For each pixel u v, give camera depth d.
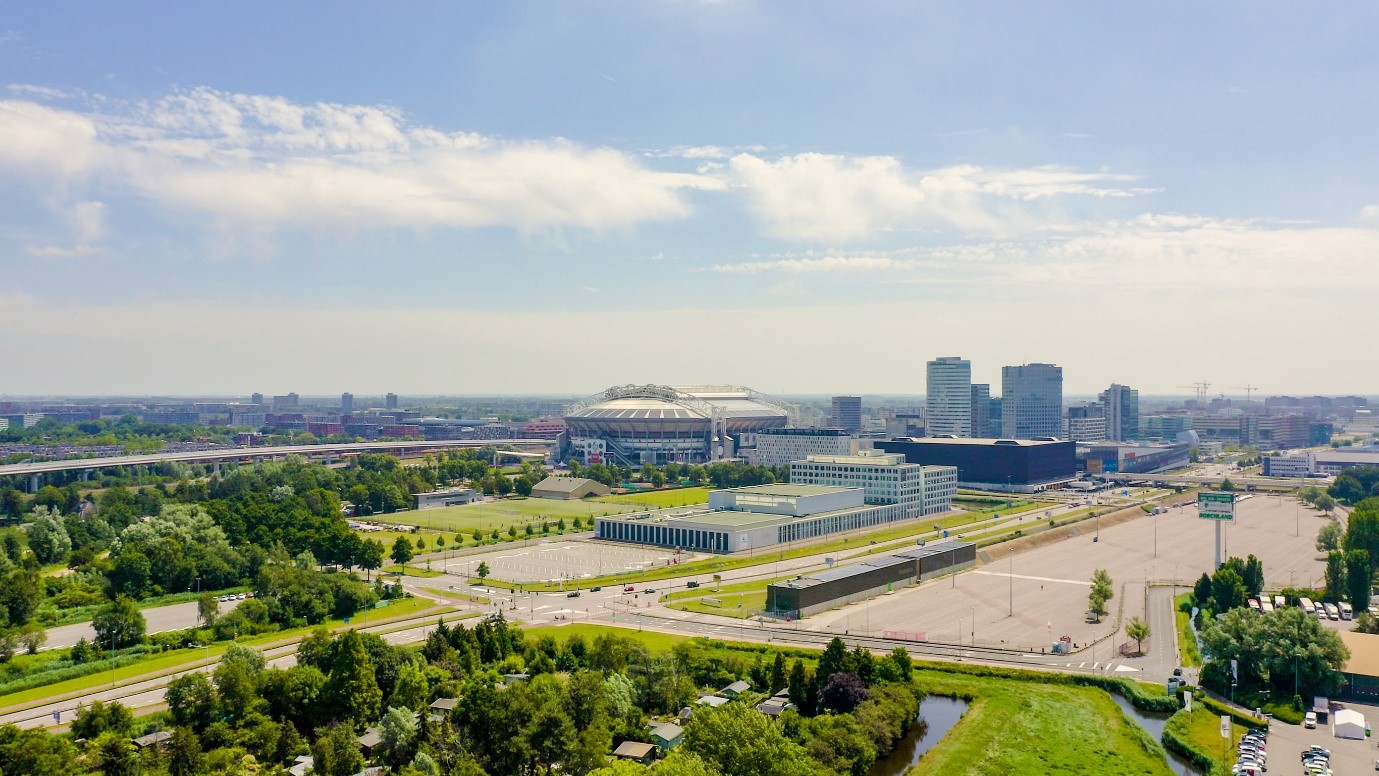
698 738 174.25
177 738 190.00
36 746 178.00
